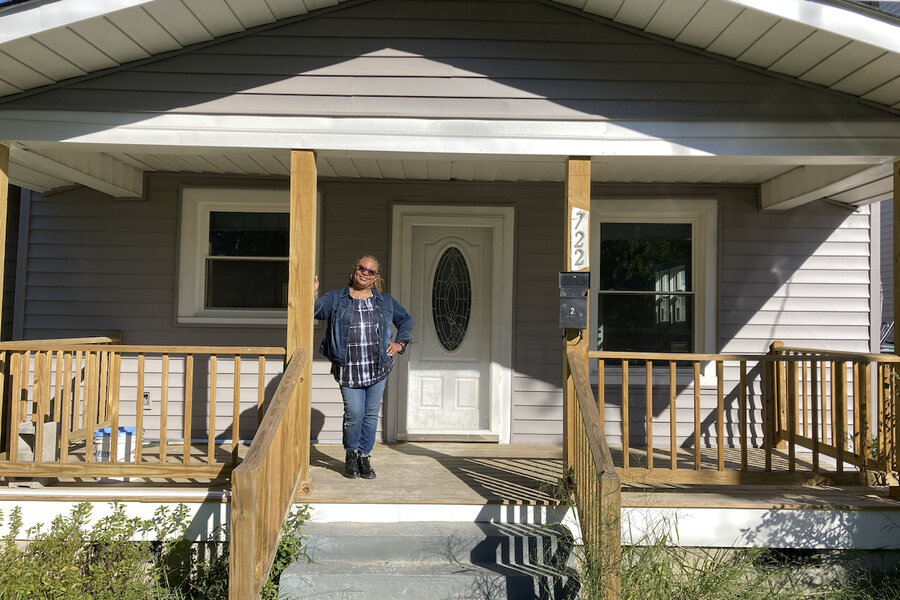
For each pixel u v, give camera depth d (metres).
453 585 4.03
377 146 4.78
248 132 4.77
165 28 4.46
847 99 4.76
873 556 4.66
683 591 4.13
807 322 6.77
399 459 5.89
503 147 4.78
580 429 4.38
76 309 6.67
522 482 5.09
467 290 6.88
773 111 4.77
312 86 4.79
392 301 5.12
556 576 4.04
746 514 4.64
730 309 6.75
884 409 4.91
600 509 3.64
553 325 6.71
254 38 4.80
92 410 4.65
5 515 4.52
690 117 4.78
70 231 6.69
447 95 4.80
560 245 6.73
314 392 6.65
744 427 4.84
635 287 6.86
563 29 4.82
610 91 4.79
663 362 6.79
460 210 6.70
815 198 6.20
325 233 6.69
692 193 6.75
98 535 4.34
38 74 4.58
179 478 4.88
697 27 4.52
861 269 6.80
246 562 3.23
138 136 4.74
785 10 4.07
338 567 4.20
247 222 6.80
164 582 4.48
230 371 6.65
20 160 5.22
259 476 3.53
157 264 6.67
